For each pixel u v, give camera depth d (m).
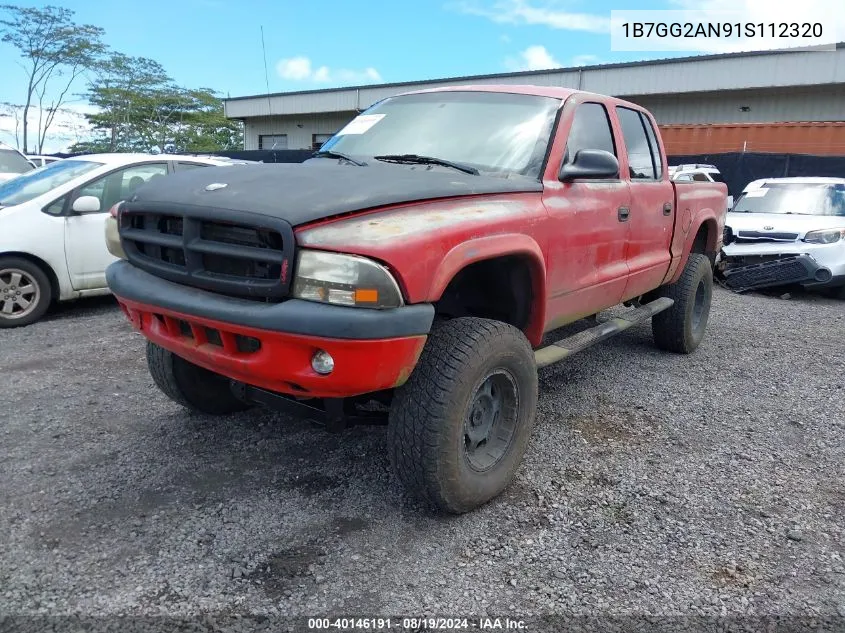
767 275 9.30
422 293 2.52
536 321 3.39
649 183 4.66
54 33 38.69
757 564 2.73
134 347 5.65
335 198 2.55
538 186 3.38
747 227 9.67
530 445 3.83
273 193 2.63
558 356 3.61
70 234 6.59
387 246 2.40
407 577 2.57
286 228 2.40
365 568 2.62
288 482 3.28
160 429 3.88
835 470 3.63
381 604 2.41
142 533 2.80
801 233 9.17
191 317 2.67
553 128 3.67
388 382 2.54
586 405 4.53
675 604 2.47
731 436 4.06
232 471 3.38
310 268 2.39
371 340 2.38
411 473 2.79
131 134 45.78
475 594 2.49
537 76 24.12
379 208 2.59
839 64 19.30
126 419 4.03
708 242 6.08
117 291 3.04
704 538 2.91
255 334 2.48
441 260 2.59
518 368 3.08
